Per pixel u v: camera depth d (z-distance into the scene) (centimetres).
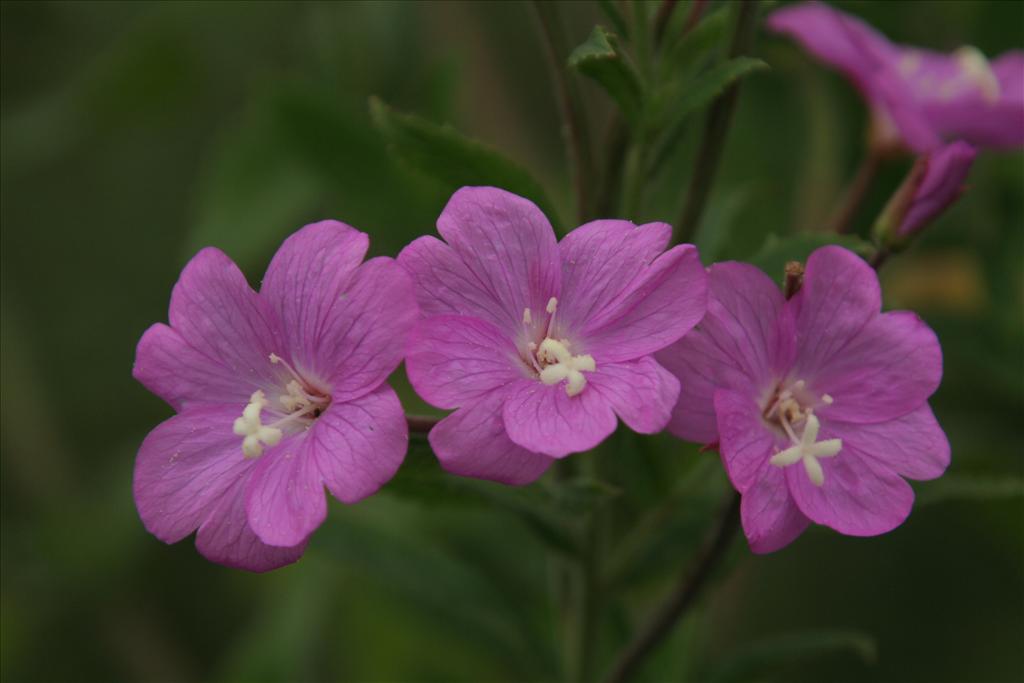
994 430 28
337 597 28
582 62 22
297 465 21
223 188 28
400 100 28
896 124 25
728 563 24
